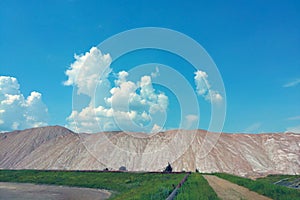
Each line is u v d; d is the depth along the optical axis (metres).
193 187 31.61
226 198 25.39
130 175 80.38
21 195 56.41
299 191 29.55
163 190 27.28
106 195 55.31
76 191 63.25
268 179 99.62
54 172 96.06
